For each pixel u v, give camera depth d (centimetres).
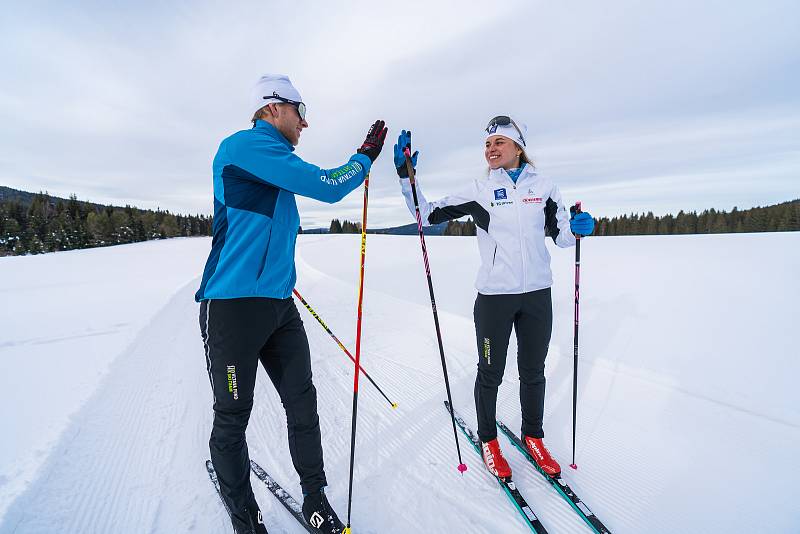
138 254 2136
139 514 174
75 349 416
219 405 141
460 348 402
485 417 201
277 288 143
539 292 195
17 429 242
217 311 137
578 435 235
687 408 253
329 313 575
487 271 199
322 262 1298
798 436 218
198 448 226
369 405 283
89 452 221
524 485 192
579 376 308
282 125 156
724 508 173
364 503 182
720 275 654
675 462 205
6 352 407
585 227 182
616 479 196
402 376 336
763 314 425
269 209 139
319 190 141
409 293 680
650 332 389
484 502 182
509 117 201
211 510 176
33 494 183
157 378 333
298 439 157
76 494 186
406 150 200
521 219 194
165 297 749
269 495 185
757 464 199
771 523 163
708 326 396
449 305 576
